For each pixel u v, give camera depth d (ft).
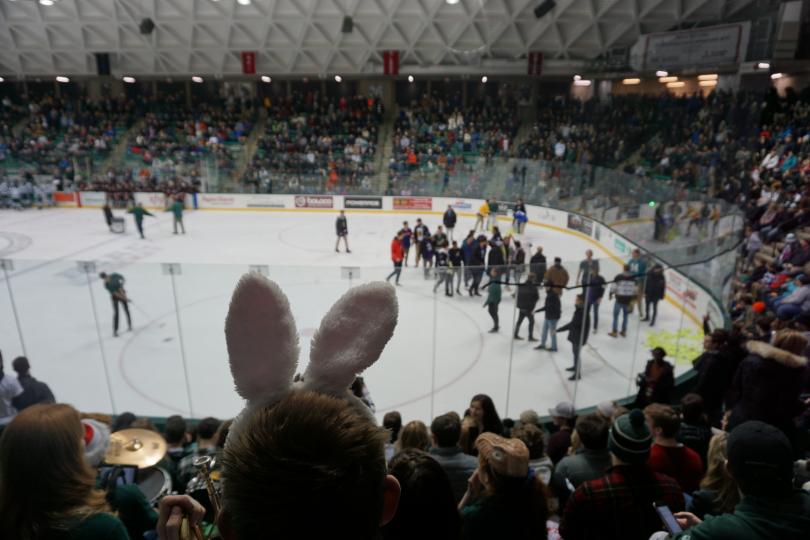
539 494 7.84
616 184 60.70
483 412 17.81
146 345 28.58
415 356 28.76
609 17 77.36
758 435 5.82
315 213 85.71
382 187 86.63
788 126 61.21
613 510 7.66
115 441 13.47
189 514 3.36
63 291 27.99
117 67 98.78
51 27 90.07
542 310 26.94
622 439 7.77
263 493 1.93
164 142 96.78
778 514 5.65
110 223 69.72
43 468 4.80
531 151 88.38
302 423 2.09
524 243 65.57
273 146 94.58
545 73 89.51
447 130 95.86
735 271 35.27
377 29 86.33
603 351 26.81
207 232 70.90
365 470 2.11
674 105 69.97
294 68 96.89
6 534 4.83
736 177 48.34
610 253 59.72
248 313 2.46
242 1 81.41
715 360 20.10
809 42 59.93
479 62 91.25
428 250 53.83
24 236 67.67
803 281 29.40
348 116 101.14
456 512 6.84
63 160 86.12
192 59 95.76
